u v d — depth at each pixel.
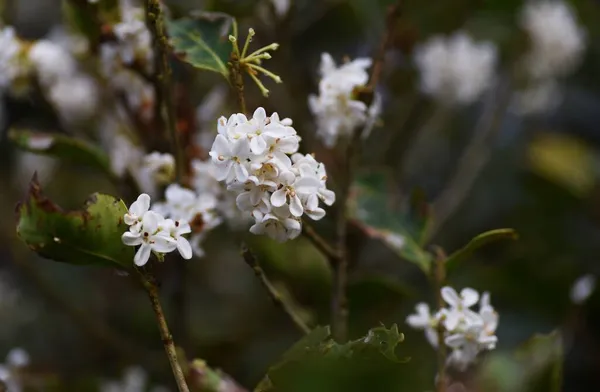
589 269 0.81
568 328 0.73
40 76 0.64
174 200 0.54
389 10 0.58
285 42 0.67
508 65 0.85
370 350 0.49
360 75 0.55
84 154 0.61
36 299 0.90
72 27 0.64
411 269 0.82
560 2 0.95
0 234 0.78
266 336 0.77
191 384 0.54
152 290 0.50
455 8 0.75
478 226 0.89
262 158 0.48
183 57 0.54
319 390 0.49
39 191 0.49
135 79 0.61
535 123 0.99
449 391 0.61
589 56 1.03
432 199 0.91
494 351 0.65
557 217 0.89
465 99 0.76
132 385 0.67
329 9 0.79
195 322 0.80
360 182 0.61
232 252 0.86
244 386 0.72
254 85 0.68
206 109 0.65
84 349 0.84
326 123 0.56
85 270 0.92
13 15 0.74
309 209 0.49
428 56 0.75
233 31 0.53
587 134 1.05
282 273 0.67
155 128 0.61
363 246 0.69
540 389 0.60
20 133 0.60
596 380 0.79
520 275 0.79
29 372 0.71
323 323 0.65
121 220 0.49
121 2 0.60
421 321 0.54
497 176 0.93
